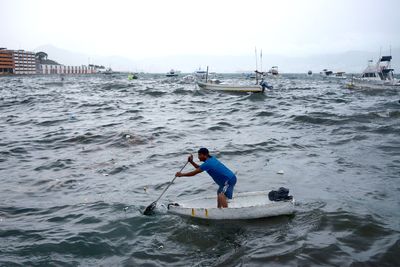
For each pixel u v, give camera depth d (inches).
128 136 680.4
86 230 312.7
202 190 418.6
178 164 522.0
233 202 358.9
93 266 259.1
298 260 262.2
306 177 462.0
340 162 529.7
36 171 490.0
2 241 292.4
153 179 457.1
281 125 849.5
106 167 504.4
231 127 824.9
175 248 285.0
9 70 7229.3
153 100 1486.2
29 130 778.8
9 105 1261.1
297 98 1581.0
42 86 2687.0
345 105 1270.9
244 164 522.9
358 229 310.3
